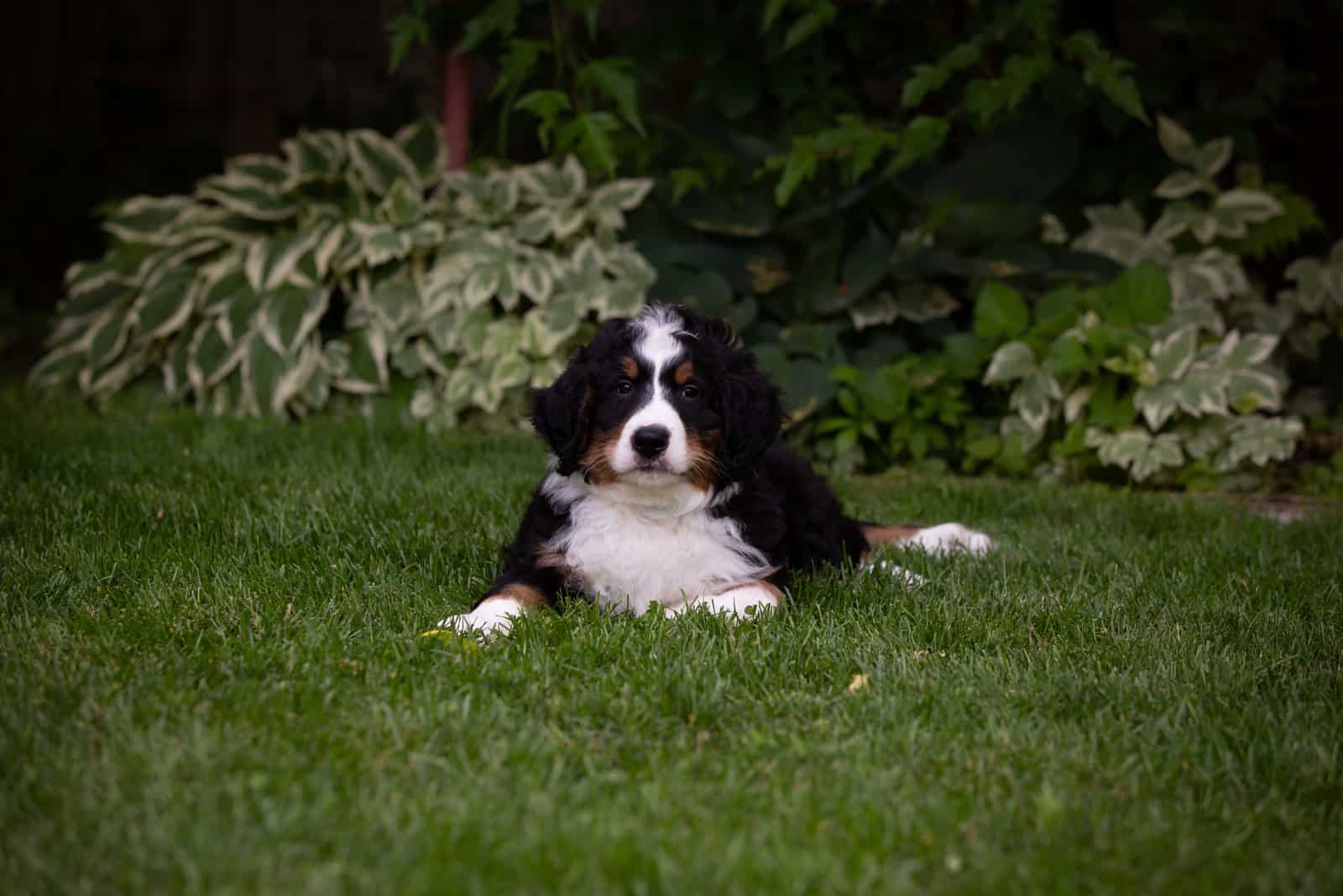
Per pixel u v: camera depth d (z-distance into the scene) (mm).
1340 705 2846
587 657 2980
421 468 5551
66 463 5184
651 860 2023
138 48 11078
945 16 7676
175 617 3193
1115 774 2443
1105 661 3143
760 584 3629
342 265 7148
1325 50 7719
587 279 6973
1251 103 7320
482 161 7898
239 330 6984
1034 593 3758
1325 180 7875
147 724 2529
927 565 4145
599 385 3611
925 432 6555
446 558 3986
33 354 9367
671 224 7359
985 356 6484
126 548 3883
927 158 7074
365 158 7512
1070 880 2039
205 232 7457
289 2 10852
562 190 7434
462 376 6918
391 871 1991
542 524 3709
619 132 7383
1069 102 6977
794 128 7367
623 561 3600
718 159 7098
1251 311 7082
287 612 3250
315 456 5699
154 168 11086
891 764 2469
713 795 2301
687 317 3832
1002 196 6898
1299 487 6379
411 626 3275
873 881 2014
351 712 2605
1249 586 3943
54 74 11031
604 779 2348
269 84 10977
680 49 7473
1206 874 2053
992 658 3121
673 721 2646
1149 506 5418
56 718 2531
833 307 6754
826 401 6488
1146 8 7504
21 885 1937
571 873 1984
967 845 2158
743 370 3770
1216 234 7047
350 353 7051
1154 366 6156
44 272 11125
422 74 10484
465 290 6926
